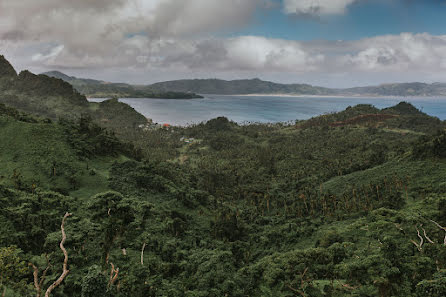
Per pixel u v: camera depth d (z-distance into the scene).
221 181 171.88
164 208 97.38
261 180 176.12
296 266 50.38
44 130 124.44
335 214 104.62
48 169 103.94
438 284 31.56
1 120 122.12
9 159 104.75
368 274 40.75
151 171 132.12
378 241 59.09
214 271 54.25
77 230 58.78
